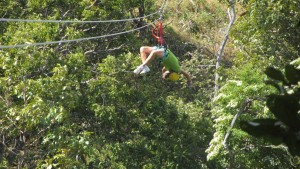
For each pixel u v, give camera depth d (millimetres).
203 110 83312
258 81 56688
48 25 69875
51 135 47000
